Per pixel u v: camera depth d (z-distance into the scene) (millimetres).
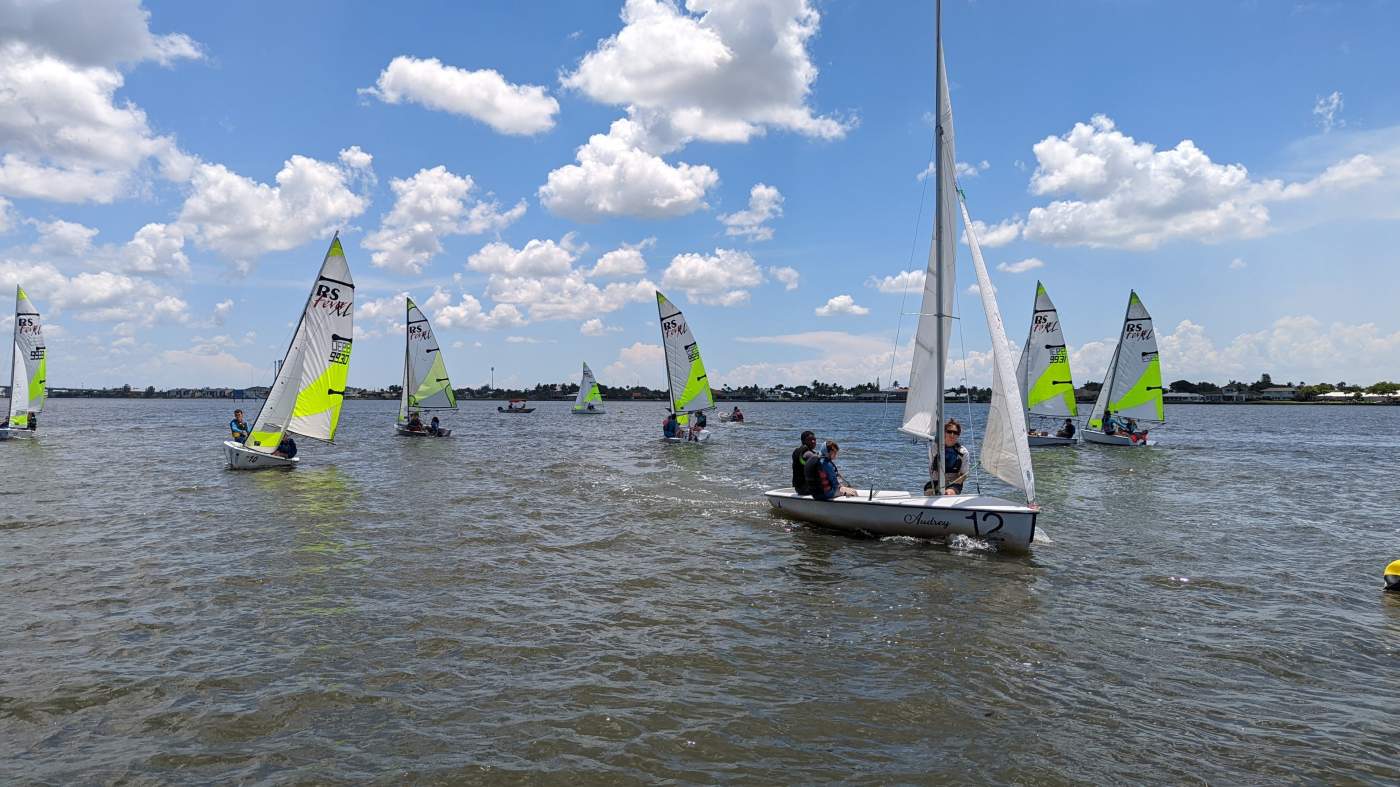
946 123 12867
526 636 7949
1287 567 11258
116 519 14312
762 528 14125
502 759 5383
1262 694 6668
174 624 8172
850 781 5156
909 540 12953
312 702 6266
